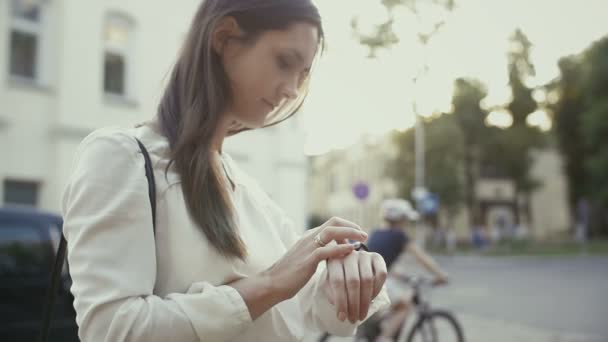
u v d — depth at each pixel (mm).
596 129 36250
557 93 42000
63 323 3832
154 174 912
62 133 11234
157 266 898
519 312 10914
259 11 954
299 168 14695
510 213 44562
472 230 40469
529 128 39938
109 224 817
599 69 35719
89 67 11695
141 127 995
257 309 837
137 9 12414
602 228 46938
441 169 35906
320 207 65625
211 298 818
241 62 971
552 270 23141
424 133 36250
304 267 865
